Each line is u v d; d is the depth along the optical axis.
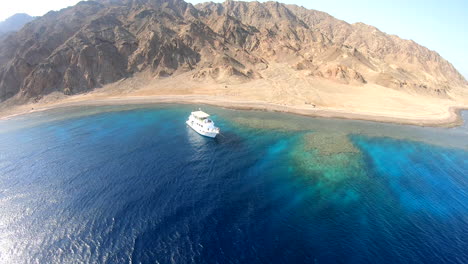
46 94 121.56
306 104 106.62
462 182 52.00
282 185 48.66
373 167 57.00
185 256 32.44
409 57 196.25
